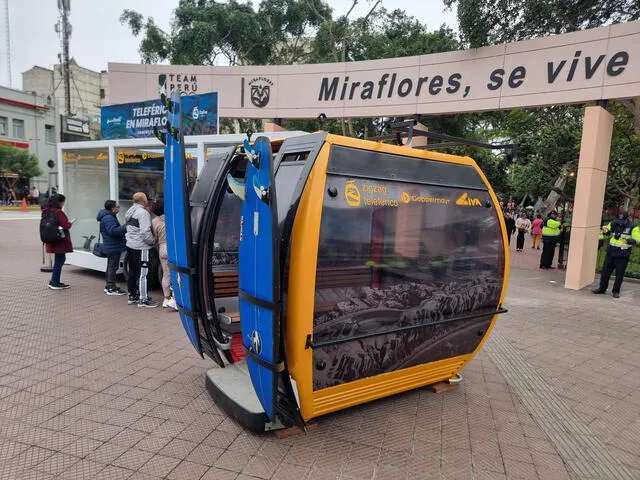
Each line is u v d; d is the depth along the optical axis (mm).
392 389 3484
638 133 10852
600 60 8297
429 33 16656
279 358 2639
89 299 6703
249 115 11938
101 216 6961
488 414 3643
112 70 12453
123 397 3633
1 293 6863
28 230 16172
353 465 2844
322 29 19016
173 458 2830
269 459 2861
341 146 2814
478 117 18000
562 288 9469
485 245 3672
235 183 2820
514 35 11117
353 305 2885
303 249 2576
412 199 3172
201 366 4320
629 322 6820
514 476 2828
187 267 3344
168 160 3555
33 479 2576
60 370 4121
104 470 2684
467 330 3707
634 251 11242
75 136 27547
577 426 3535
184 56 19344
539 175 15734
